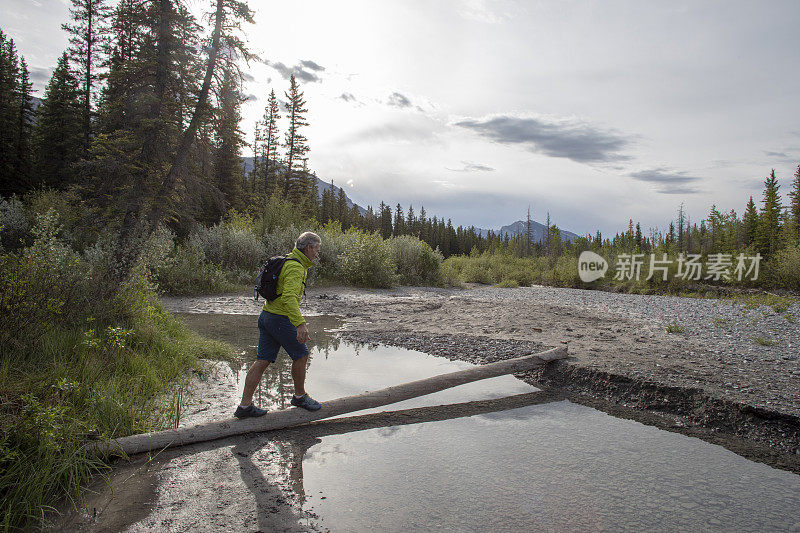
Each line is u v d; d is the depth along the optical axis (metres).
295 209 21.39
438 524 2.72
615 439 4.16
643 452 3.88
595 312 11.71
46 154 34.81
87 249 11.01
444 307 12.37
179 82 15.47
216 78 16.03
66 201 18.94
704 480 3.39
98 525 2.63
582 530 2.69
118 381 4.58
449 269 26.45
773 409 4.40
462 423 4.54
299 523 2.72
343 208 85.19
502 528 2.69
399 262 21.11
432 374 6.10
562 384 5.84
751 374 5.69
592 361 6.24
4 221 15.10
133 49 23.83
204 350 6.48
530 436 4.21
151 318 6.71
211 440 3.89
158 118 15.20
